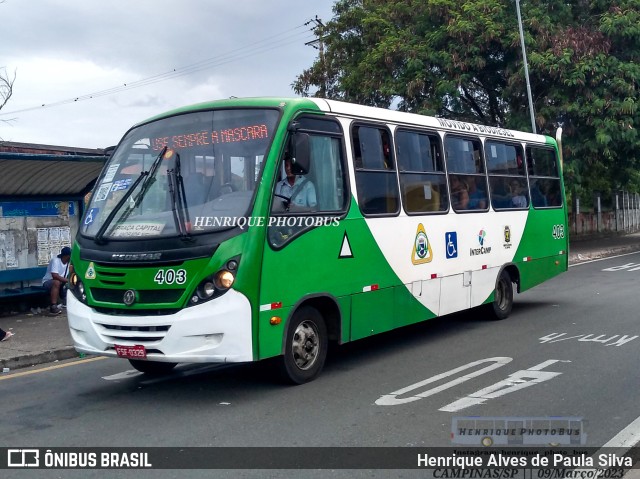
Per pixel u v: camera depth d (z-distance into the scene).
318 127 7.79
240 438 5.96
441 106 24.31
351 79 26.02
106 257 7.07
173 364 8.83
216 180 7.19
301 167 7.18
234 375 8.27
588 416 6.35
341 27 27.70
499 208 11.40
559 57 22.86
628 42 23.86
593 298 14.06
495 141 11.42
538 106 24.39
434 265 9.67
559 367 8.22
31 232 13.35
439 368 8.37
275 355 7.11
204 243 6.70
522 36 21.84
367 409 6.71
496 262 11.30
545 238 12.80
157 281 6.75
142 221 7.13
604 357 8.70
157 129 7.82
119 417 6.73
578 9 25.41
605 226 38.94
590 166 27.30
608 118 23.00
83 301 7.29
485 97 27.03
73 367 9.23
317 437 5.93
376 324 8.54
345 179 8.10
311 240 7.53
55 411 7.04
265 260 6.93
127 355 6.90
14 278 12.98
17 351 9.73
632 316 11.71
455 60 23.64
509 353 9.09
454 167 10.30
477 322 11.59
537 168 12.76
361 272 8.27
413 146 9.44
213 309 6.58
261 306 6.87
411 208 9.24
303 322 7.66
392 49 24.38
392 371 8.27
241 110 7.48
